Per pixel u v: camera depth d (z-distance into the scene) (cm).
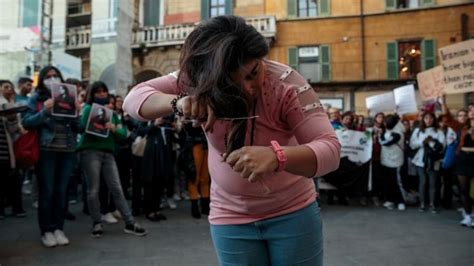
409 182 816
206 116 107
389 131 738
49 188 428
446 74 750
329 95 1927
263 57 112
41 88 434
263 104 125
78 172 712
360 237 504
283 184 138
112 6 1830
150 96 131
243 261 145
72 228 515
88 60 1912
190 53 109
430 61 1842
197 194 605
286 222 141
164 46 1938
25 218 570
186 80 112
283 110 126
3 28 1742
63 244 435
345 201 765
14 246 427
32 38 1727
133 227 489
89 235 480
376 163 760
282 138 132
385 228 556
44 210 429
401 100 937
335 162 115
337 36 1927
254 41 108
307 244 143
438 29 1836
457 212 687
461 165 582
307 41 1950
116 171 495
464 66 716
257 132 128
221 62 102
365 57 1908
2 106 388
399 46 1892
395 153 725
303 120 124
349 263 397
